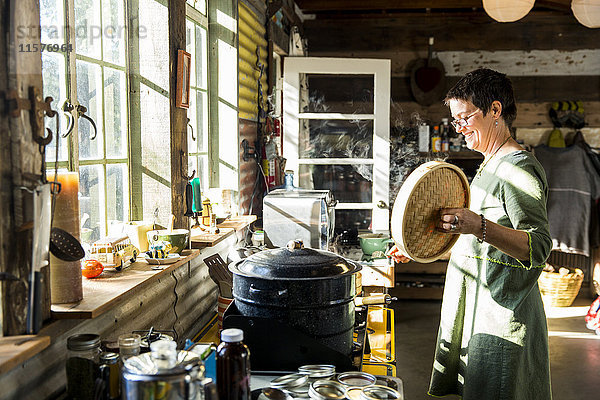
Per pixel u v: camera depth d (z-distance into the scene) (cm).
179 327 232
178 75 237
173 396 121
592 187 646
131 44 232
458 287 226
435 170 189
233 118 360
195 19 325
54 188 142
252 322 171
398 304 626
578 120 664
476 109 219
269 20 461
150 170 235
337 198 500
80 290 151
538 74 676
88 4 209
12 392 128
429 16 671
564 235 647
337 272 175
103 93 219
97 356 142
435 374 237
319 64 490
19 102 129
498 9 408
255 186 423
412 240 190
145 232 218
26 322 133
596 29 668
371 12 676
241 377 140
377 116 494
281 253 183
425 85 671
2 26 126
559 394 409
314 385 154
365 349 224
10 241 129
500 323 211
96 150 215
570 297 615
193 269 257
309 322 170
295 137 495
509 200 205
